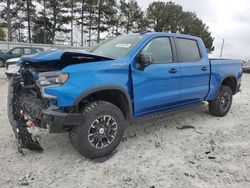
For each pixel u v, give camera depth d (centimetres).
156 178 330
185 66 481
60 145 416
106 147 376
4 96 763
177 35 488
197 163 371
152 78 421
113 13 4544
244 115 648
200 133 495
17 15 4147
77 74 339
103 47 464
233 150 419
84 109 354
